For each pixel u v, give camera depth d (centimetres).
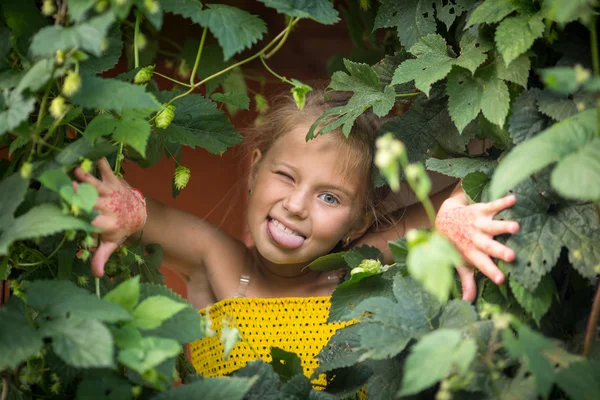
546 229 171
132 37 234
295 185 238
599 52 181
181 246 257
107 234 173
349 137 240
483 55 181
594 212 170
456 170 190
